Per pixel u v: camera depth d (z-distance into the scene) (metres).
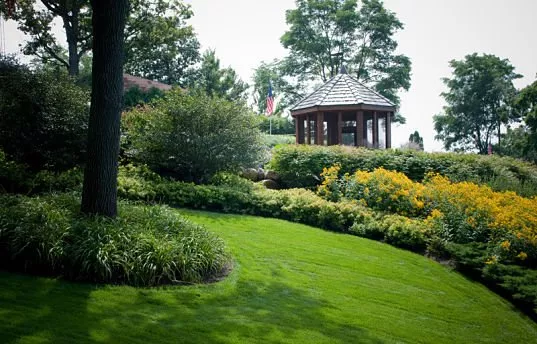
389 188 10.94
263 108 49.91
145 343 3.84
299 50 44.44
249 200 11.08
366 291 6.27
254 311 4.99
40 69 12.11
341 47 44.75
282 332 4.51
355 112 21.97
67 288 4.82
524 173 15.91
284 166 15.28
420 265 7.98
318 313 5.21
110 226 5.90
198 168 13.11
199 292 5.30
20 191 9.84
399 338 4.88
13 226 5.51
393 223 9.57
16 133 10.95
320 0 44.19
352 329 4.89
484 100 47.34
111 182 6.54
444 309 6.07
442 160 15.24
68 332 3.84
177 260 5.65
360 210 10.41
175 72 52.34
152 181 11.36
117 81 6.58
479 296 6.86
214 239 6.74
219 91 37.88
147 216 6.95
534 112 32.91
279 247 7.96
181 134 12.62
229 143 12.94
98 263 5.15
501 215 8.50
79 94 11.96
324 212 10.28
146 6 29.92
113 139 6.55
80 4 26.53
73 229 5.63
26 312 4.13
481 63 47.75
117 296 4.81
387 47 44.00
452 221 9.13
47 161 11.32
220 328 4.39
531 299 6.36
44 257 5.20
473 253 7.86
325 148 15.61
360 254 8.17
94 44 6.56
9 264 5.24
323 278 6.57
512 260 7.70
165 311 4.62
